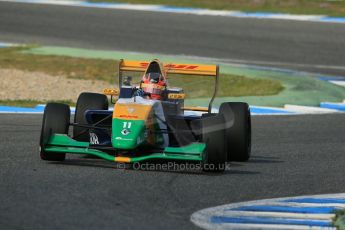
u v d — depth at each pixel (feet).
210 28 340.59
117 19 357.61
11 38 320.09
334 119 187.01
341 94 229.25
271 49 307.37
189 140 123.95
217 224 85.71
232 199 99.76
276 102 212.43
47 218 84.53
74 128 129.18
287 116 189.88
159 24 347.56
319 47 312.29
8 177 106.22
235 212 92.17
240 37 326.24
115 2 393.29
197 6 382.01
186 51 299.79
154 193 100.12
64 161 120.37
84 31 335.47
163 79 125.80
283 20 355.15
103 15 365.40
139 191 100.73
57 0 396.98
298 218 90.27
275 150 144.97
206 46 309.42
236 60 287.28
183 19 357.41
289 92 228.84
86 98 130.41
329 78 261.03
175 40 319.27
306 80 250.98
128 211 89.56
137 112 113.80
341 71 274.98
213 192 103.24
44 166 115.24
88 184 103.30
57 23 349.41
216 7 379.14
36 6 382.83
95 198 95.25
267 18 358.43
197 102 207.92
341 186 113.70
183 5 384.68
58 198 94.22
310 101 215.92
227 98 216.13
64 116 117.08
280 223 87.30
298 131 168.45
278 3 383.86
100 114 124.98
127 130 110.93
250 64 281.13
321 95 225.97
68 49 298.76
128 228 81.92
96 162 120.67
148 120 113.70
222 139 114.21
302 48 310.04
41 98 205.67
